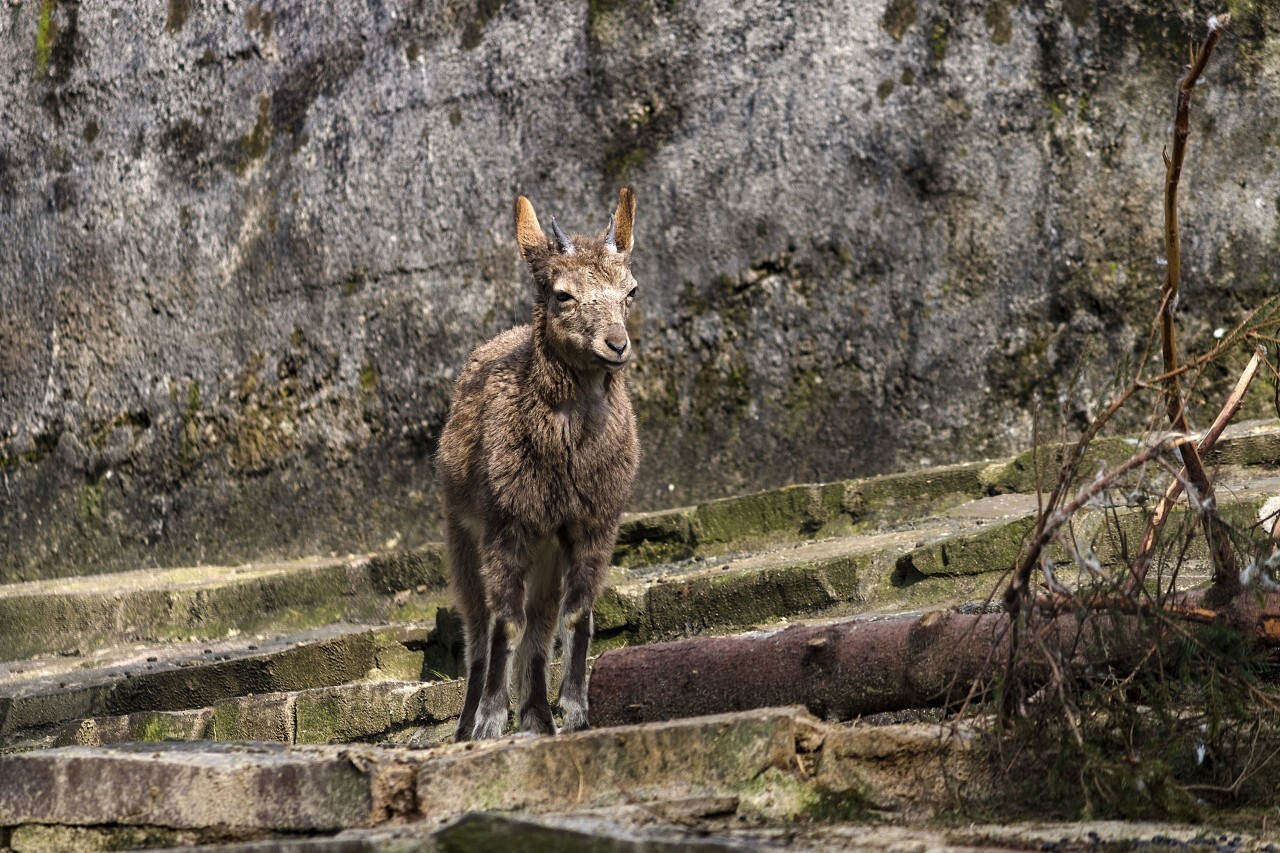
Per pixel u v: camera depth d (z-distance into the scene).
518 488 19.98
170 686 28.28
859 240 37.16
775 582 26.12
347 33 42.31
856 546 28.05
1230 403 16.11
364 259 41.53
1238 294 34.44
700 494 37.81
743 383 37.84
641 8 39.41
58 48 45.78
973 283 36.25
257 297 42.69
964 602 23.73
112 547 43.72
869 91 37.31
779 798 14.05
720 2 38.62
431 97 41.22
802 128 37.72
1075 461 15.17
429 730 23.55
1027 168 36.16
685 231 38.50
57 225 45.16
